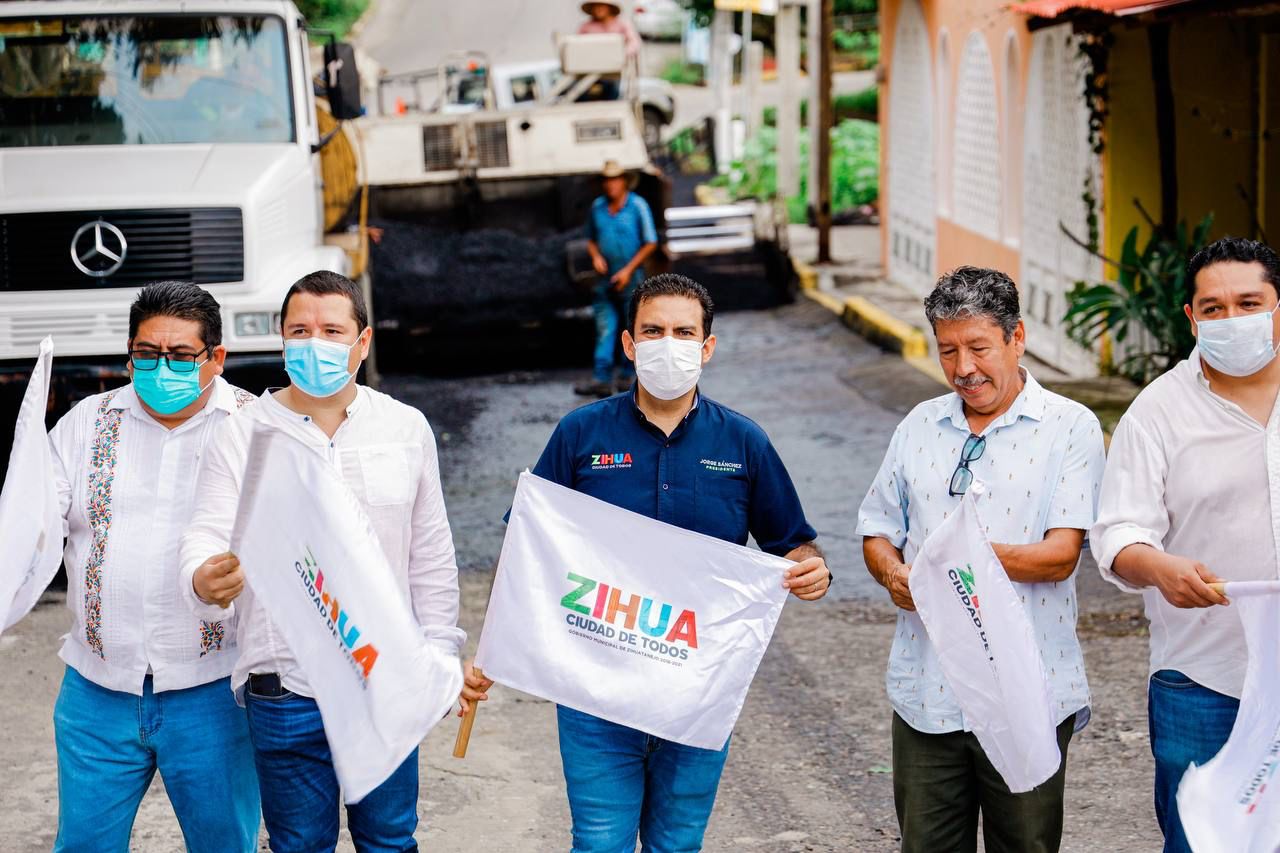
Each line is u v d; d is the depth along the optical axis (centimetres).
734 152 2875
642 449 399
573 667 389
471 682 395
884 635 714
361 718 356
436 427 1184
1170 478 368
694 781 400
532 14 4369
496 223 1404
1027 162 1356
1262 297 352
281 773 378
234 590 362
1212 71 1154
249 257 827
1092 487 376
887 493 398
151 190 824
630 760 398
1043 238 1330
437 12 4450
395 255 1380
